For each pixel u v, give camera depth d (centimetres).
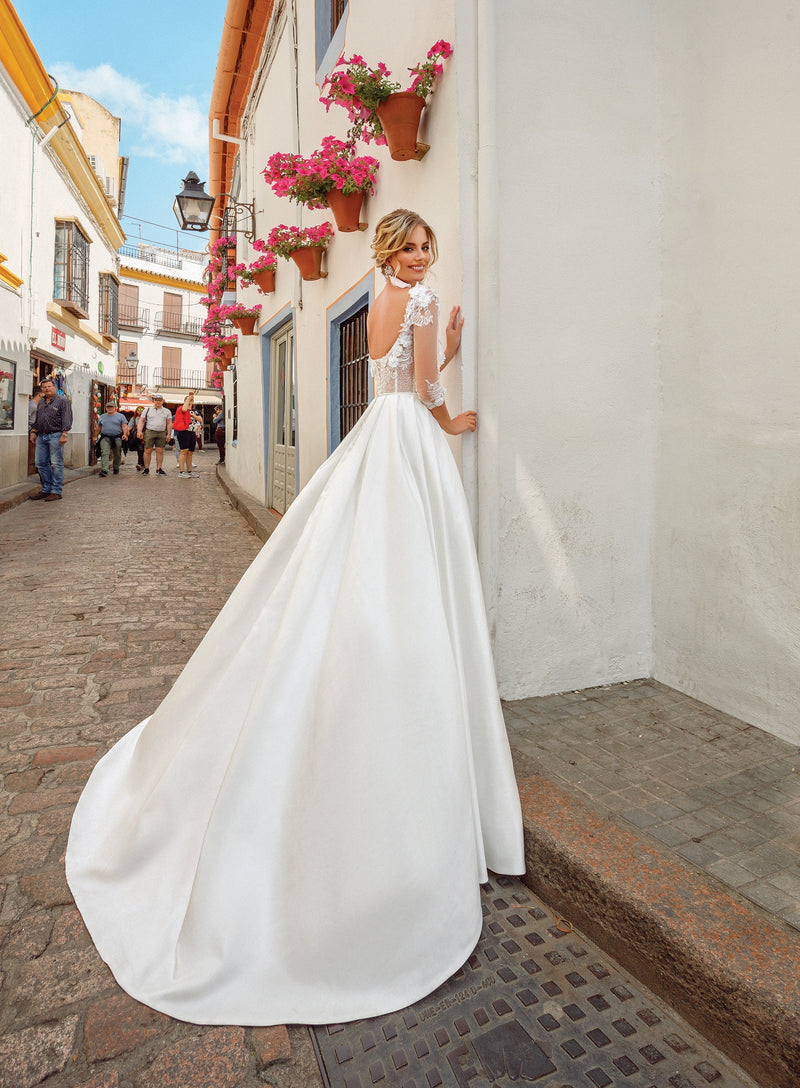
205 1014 152
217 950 160
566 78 271
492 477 269
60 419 1012
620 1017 154
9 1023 150
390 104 294
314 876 158
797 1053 130
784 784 222
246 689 195
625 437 298
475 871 170
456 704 170
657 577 308
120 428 1561
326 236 510
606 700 291
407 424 206
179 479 1509
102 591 505
